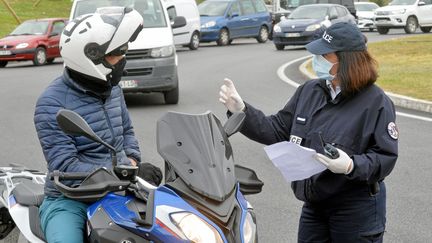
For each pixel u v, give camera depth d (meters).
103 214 3.76
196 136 3.67
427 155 9.23
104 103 4.48
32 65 26.00
